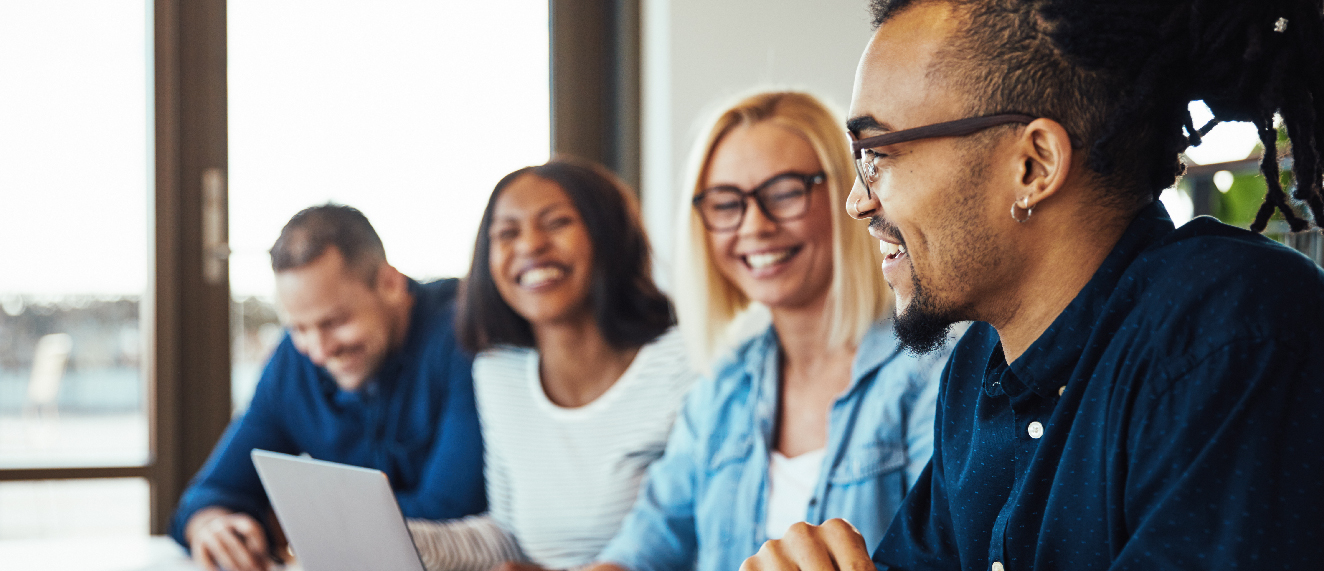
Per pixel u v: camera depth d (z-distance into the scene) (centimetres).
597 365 164
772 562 79
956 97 69
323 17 264
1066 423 70
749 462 142
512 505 164
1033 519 72
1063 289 71
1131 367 65
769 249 142
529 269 159
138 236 256
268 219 261
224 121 257
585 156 280
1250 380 59
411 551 103
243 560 170
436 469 171
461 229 272
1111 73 67
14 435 251
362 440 181
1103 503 67
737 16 256
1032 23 67
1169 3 66
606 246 161
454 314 173
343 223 172
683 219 156
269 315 261
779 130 143
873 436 129
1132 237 70
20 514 249
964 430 85
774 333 148
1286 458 58
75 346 254
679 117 255
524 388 165
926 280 73
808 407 143
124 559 179
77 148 253
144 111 256
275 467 119
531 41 278
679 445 152
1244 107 69
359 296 171
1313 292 61
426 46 271
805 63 255
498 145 276
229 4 258
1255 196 160
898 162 71
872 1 77
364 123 267
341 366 173
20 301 251
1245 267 62
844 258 137
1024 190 69
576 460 161
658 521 148
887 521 127
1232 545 57
